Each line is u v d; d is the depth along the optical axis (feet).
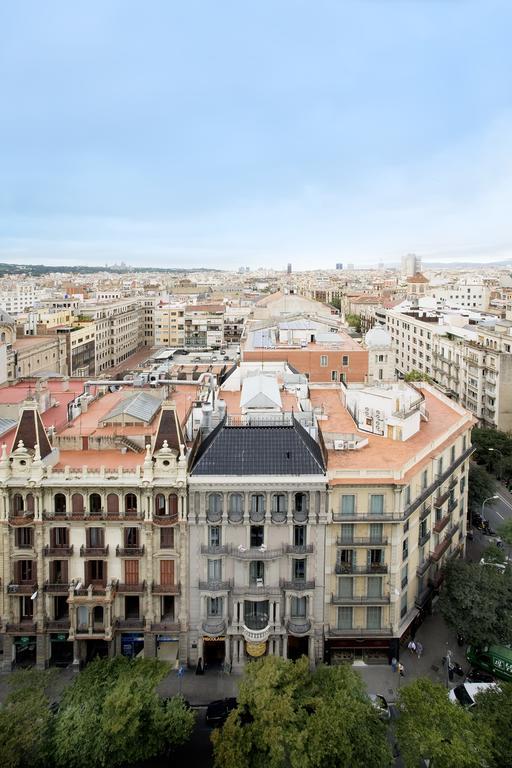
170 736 161.68
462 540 279.69
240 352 482.69
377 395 252.21
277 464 207.62
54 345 621.31
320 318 597.11
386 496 207.92
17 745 150.10
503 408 461.78
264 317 654.94
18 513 206.39
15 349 523.70
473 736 149.79
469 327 581.12
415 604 228.02
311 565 208.64
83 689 169.07
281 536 207.72
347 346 439.63
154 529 207.31
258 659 193.47
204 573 208.54
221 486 203.31
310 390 332.80
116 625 208.23
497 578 222.28
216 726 186.19
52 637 209.67
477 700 173.47
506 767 153.28
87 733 155.43
